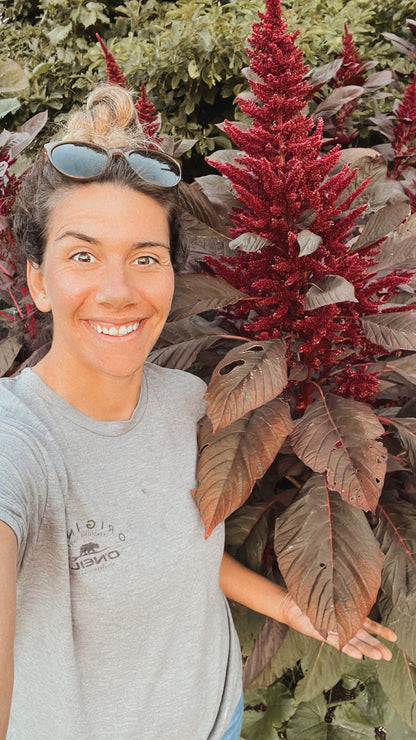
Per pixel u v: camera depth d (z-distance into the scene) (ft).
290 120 2.44
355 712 3.83
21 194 1.90
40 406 1.74
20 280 3.60
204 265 3.20
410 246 2.70
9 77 4.34
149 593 1.78
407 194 4.29
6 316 3.75
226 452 2.14
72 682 1.76
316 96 5.13
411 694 3.03
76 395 1.77
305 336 2.66
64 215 1.65
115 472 1.80
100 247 1.65
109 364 1.72
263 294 2.75
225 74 6.57
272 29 2.48
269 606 2.48
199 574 1.95
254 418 2.36
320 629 2.10
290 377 2.65
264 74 2.57
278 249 2.56
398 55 7.02
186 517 1.93
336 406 2.48
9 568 1.28
